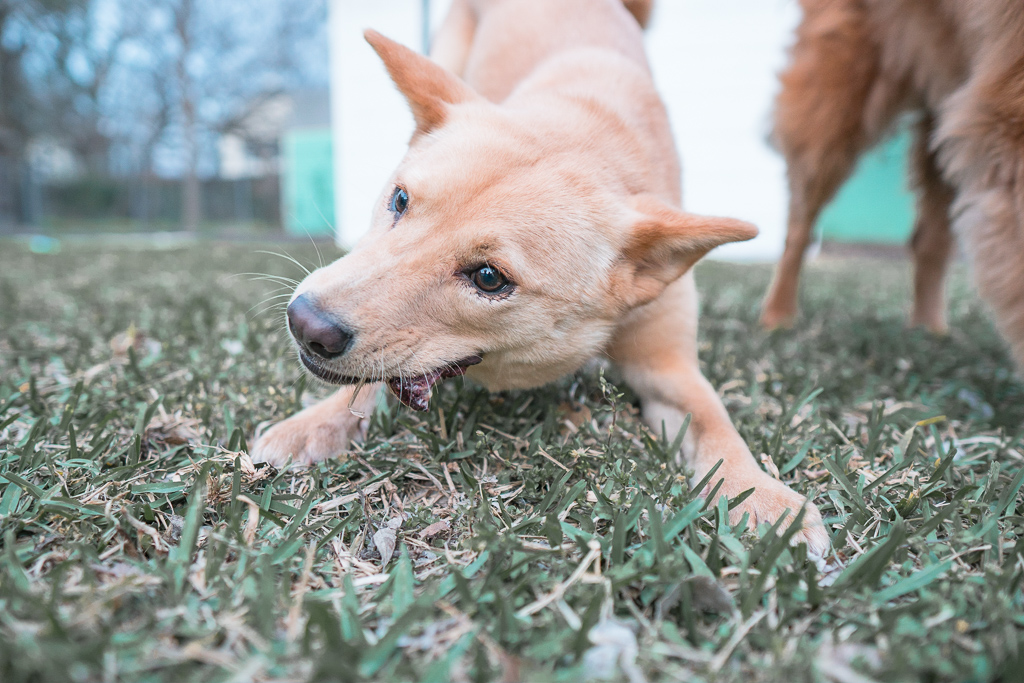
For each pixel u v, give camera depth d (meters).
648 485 0.31
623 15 0.58
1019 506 0.32
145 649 0.21
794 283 0.66
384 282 0.32
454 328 0.34
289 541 0.27
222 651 0.22
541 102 0.42
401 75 0.40
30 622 0.22
